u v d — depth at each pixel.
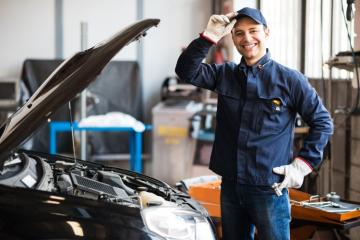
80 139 5.75
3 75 7.31
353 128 4.07
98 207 2.20
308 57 5.20
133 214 2.21
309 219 3.18
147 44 7.44
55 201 2.19
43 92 2.46
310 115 2.58
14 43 7.29
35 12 7.28
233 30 2.66
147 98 7.52
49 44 7.32
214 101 6.54
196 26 7.45
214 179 4.12
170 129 6.38
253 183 2.61
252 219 2.70
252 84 2.62
